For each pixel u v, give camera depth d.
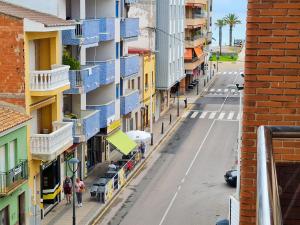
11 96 32.00
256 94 7.96
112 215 37.09
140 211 38.00
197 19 93.25
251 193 8.27
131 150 48.78
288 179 5.54
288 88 7.88
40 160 33.22
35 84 32.47
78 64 39.84
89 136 41.09
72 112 42.31
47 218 35.19
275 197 3.30
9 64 31.78
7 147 29.28
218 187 43.69
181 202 40.06
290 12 7.76
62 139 34.41
